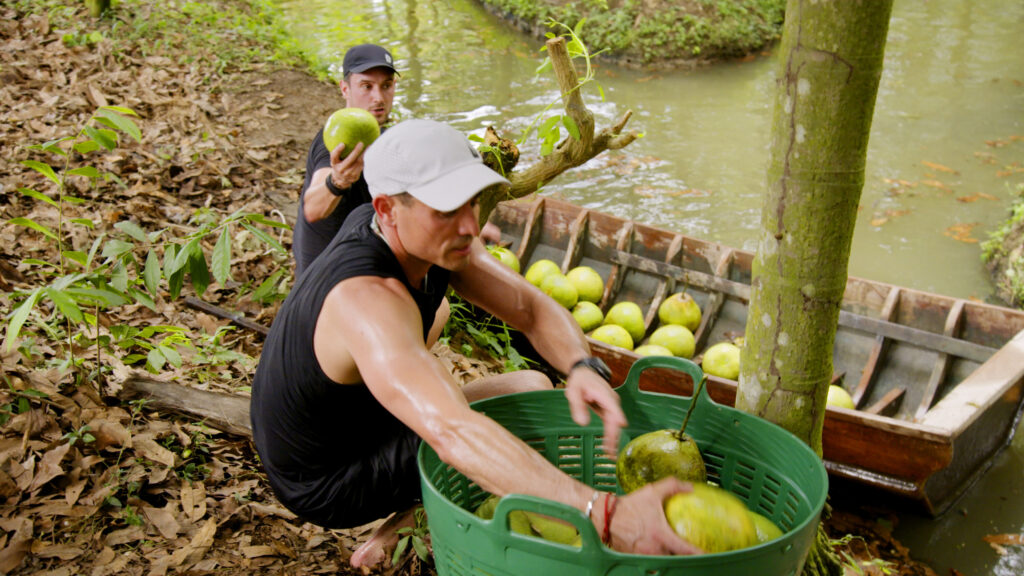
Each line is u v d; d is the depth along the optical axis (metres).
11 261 4.34
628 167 8.55
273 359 2.32
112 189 5.55
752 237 7.25
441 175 2.04
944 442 3.93
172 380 3.50
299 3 14.35
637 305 5.81
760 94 10.70
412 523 2.78
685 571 1.79
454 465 1.96
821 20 2.16
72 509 2.74
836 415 4.20
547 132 3.60
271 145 7.11
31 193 3.26
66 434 3.01
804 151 2.29
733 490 2.57
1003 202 7.79
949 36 12.44
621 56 11.80
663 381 4.99
